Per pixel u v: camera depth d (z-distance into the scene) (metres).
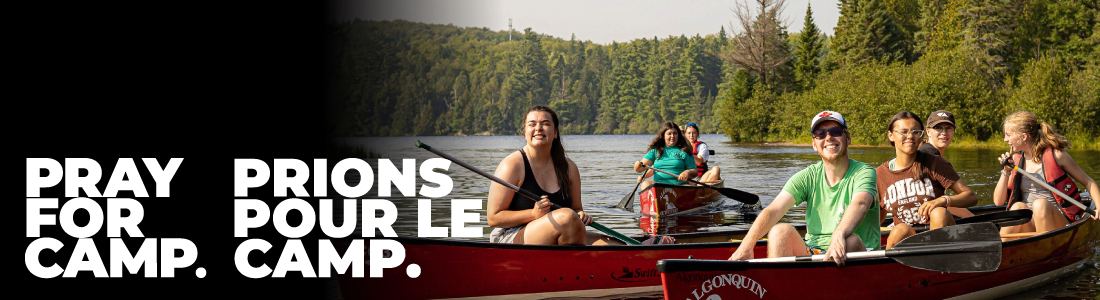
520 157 4.73
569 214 4.68
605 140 72.88
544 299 4.67
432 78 103.38
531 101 113.88
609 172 17.47
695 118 107.31
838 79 40.91
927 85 33.75
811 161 22.23
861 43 52.59
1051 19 44.81
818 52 51.44
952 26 49.62
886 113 34.81
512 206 4.79
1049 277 5.11
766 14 50.28
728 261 3.90
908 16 61.06
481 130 108.50
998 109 32.75
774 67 50.31
